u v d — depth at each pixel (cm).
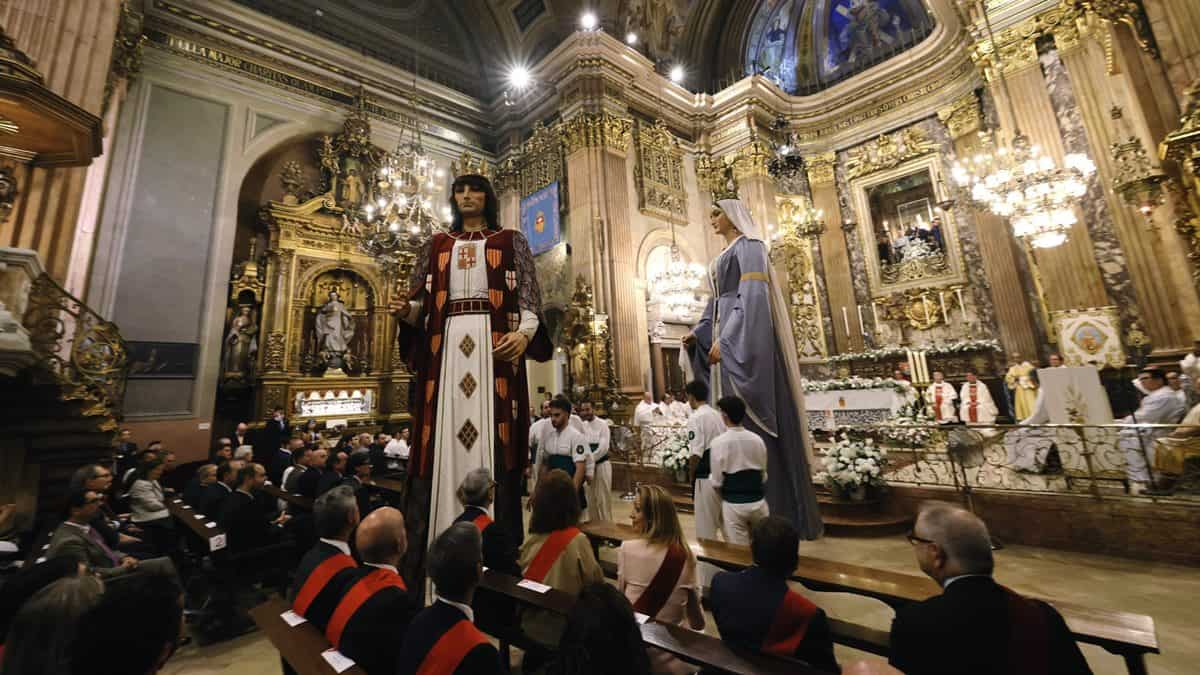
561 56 1371
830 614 381
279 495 584
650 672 126
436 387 215
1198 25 484
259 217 1272
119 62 984
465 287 223
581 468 525
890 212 1463
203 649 372
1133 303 927
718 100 1562
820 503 637
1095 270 972
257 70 1265
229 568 435
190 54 1166
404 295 226
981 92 1275
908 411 935
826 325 1462
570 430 547
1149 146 724
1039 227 840
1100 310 944
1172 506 455
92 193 959
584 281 1254
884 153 1441
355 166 1395
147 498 582
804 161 1569
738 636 194
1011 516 536
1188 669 288
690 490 765
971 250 1268
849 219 1497
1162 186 688
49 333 575
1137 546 464
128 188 1045
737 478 341
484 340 217
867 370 1348
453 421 210
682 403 1124
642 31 1503
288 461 827
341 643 192
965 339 1248
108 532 434
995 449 594
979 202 1002
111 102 995
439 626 159
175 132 1120
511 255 233
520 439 226
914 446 711
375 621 189
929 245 1355
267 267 1262
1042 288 1075
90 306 979
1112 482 563
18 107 464
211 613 433
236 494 462
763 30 1636
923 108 1390
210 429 1074
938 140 1355
